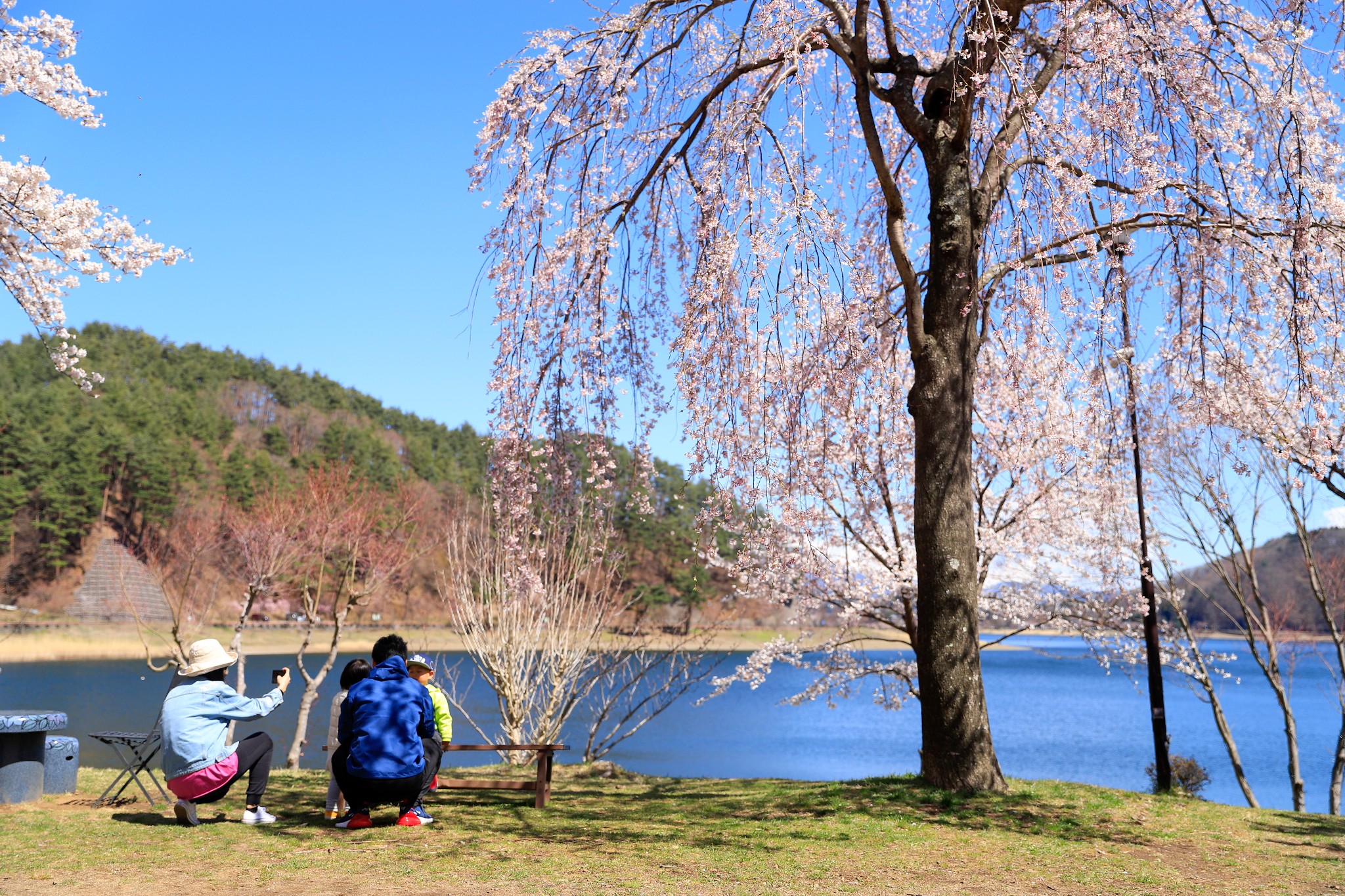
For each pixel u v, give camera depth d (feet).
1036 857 20.04
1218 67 28.66
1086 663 314.35
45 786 26.30
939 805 24.79
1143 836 22.67
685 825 22.76
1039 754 97.96
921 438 27.66
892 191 26.94
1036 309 29.58
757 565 45.14
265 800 26.48
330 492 61.46
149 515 243.60
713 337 27.53
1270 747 107.76
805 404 29.27
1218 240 28.60
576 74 27.99
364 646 192.44
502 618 45.06
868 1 28.27
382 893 15.65
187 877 16.49
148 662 46.52
